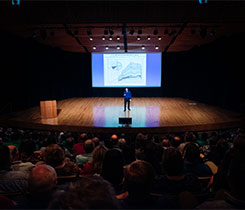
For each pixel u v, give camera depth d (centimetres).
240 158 106
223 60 1152
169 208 125
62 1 638
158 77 1536
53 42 1198
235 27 863
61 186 136
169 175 172
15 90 1041
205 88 1330
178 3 645
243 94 1030
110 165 157
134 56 1520
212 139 470
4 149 214
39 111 1082
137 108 1162
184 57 1515
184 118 916
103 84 1555
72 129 804
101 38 1091
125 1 642
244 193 102
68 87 1541
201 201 172
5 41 943
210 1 632
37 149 465
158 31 943
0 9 667
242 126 873
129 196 126
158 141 543
